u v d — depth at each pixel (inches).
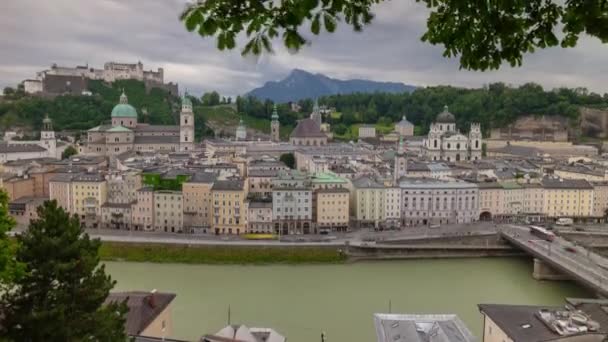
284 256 7790.4
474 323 4995.1
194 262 7667.3
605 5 654.5
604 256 7568.9
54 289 2070.6
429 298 5876.0
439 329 3833.7
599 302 3747.5
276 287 6348.4
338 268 7519.7
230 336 3614.7
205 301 5644.7
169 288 6230.3
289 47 674.2
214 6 650.8
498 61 775.7
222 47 673.6
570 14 683.4
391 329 3986.2
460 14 764.6
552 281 6968.5
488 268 7672.2
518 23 719.7
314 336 4589.1
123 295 3779.5
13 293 2128.4
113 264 7529.5
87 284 2132.1
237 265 7613.2
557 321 3304.6
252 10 653.3
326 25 677.3
